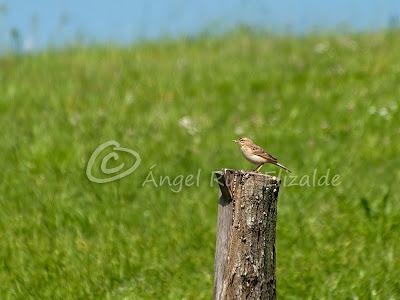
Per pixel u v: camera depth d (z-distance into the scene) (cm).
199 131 1870
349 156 1711
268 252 938
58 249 1369
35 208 1515
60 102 2084
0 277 1292
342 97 2022
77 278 1279
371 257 1310
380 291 1211
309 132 1834
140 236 1415
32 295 1239
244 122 1917
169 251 1362
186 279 1270
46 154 1723
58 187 1605
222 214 945
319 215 1461
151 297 1226
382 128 1852
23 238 1414
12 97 2108
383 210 1448
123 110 2005
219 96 2095
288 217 1460
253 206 927
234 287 930
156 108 2020
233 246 930
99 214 1487
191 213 1499
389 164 1681
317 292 1218
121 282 1283
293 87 2112
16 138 1836
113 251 1359
